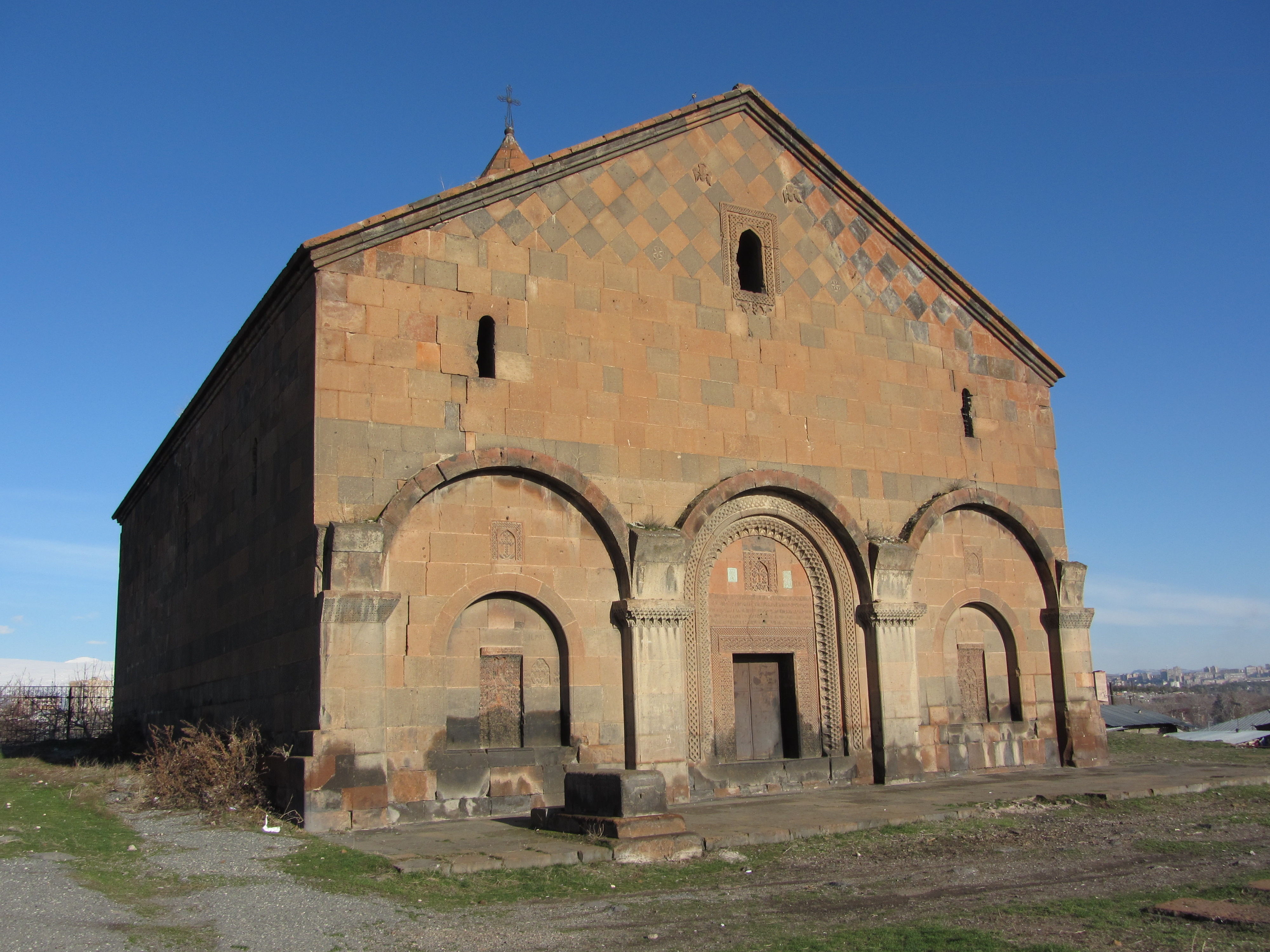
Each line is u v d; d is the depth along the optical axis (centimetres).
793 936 922
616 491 1875
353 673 1565
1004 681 2294
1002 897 1077
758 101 2177
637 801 1324
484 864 1208
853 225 2267
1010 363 2419
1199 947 855
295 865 1205
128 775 2142
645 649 1816
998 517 2336
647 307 1972
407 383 1716
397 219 1747
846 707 2052
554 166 1917
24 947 844
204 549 2364
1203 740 4766
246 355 2078
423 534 1691
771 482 2025
